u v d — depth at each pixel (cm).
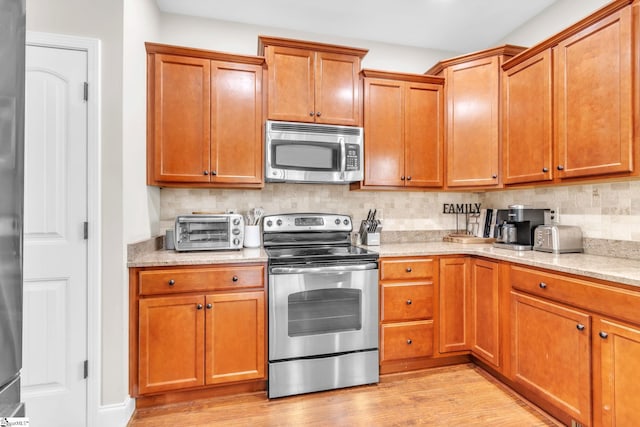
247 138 233
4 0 70
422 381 223
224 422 179
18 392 77
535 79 217
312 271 208
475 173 256
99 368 173
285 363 204
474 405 194
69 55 171
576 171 190
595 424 151
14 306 74
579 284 159
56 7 170
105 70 175
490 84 251
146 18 220
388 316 227
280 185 274
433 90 270
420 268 234
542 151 212
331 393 209
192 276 191
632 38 162
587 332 154
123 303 176
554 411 181
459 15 262
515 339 200
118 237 176
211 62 227
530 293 190
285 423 179
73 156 171
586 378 154
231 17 265
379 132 259
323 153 245
